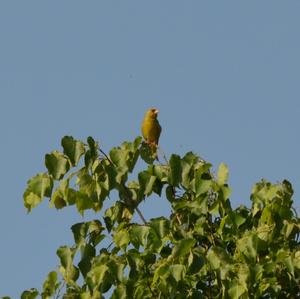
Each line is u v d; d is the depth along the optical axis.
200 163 11.46
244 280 10.53
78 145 11.35
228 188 11.26
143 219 11.72
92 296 10.85
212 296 11.48
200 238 11.70
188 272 10.58
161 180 11.77
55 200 11.52
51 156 11.38
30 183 11.44
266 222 11.39
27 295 11.52
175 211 11.73
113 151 11.52
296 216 11.48
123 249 11.08
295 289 11.46
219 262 10.63
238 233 11.52
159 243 11.05
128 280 10.91
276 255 10.95
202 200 11.40
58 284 11.42
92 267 11.09
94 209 11.73
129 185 12.09
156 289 11.16
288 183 11.57
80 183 11.42
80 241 11.29
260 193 11.44
